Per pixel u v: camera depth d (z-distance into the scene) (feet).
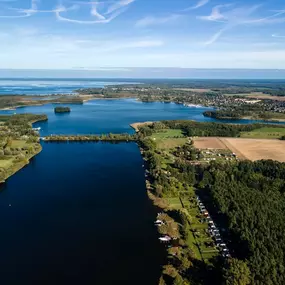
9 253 396.37
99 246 410.72
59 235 436.76
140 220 477.36
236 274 304.50
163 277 350.02
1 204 529.86
